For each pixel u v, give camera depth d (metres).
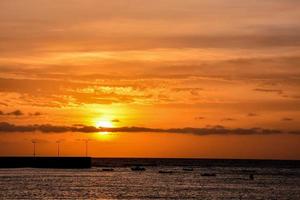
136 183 184.00
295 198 137.50
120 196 137.12
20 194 139.62
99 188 160.38
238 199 134.00
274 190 159.12
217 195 142.62
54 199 129.25
